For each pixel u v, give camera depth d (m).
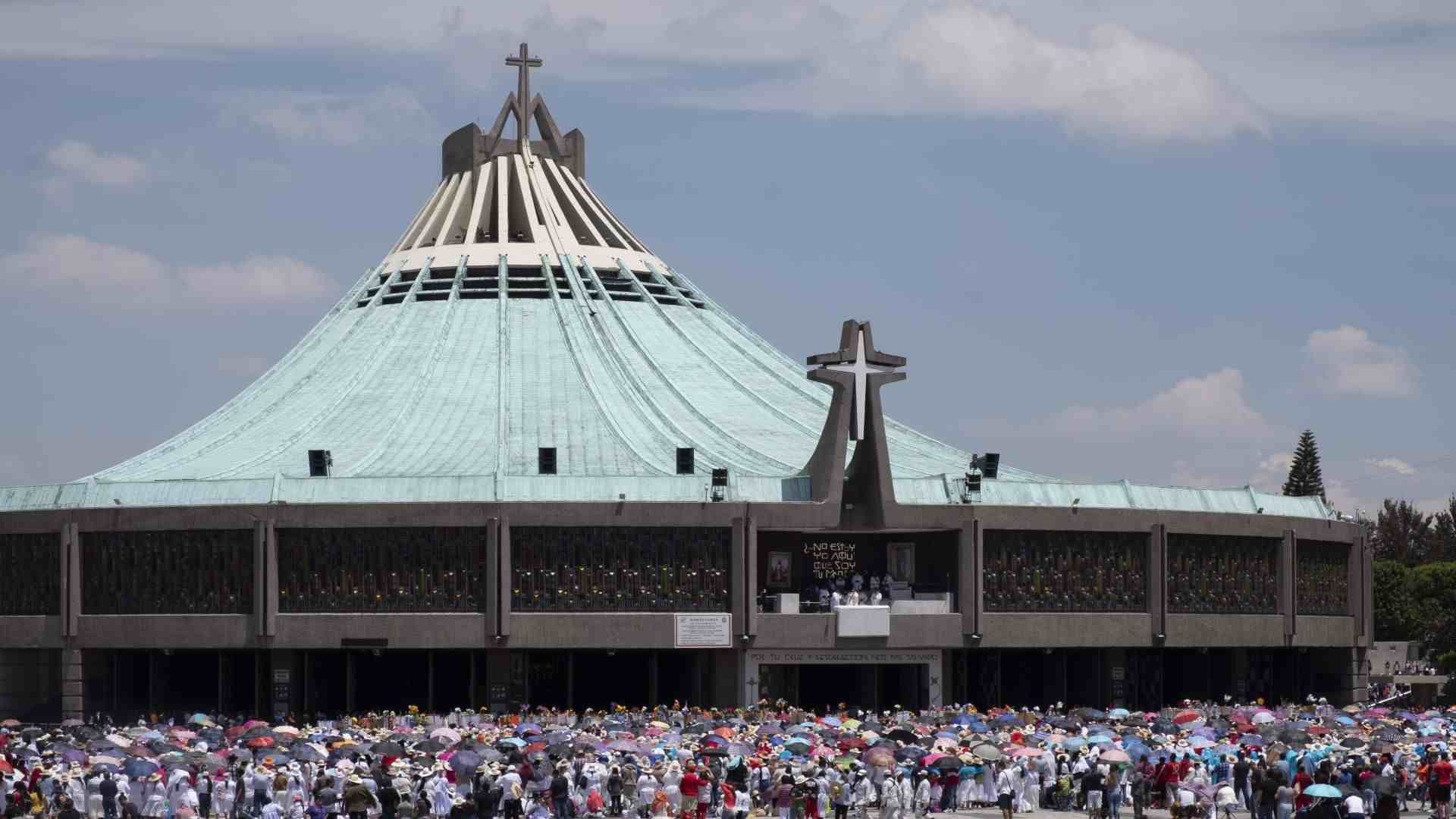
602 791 73.00
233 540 112.50
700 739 82.06
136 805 71.19
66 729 97.25
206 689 118.19
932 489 115.38
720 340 143.12
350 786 64.38
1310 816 64.31
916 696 115.25
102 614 114.56
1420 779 78.75
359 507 110.75
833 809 72.12
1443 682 159.38
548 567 110.50
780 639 111.00
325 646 110.50
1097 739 79.75
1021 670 121.25
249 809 69.44
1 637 116.75
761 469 119.19
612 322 140.50
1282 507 128.25
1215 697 127.19
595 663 116.62
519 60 151.88
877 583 113.81
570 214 150.38
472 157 151.62
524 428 127.25
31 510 116.94
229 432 131.62
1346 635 130.88
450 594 110.44
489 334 138.62
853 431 112.94
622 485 111.69
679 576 110.88
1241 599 123.12
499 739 83.69
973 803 78.56
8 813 70.06
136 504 114.56
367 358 136.88
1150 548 118.75
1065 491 118.00
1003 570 115.06
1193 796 68.62
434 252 147.50
